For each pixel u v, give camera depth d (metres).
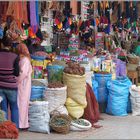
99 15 11.88
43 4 9.59
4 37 7.63
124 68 11.06
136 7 14.02
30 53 8.69
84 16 11.11
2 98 7.16
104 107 9.57
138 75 11.95
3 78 7.15
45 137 7.04
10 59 7.16
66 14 10.34
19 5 8.03
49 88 7.63
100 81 9.48
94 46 11.54
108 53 11.02
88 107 8.31
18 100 7.36
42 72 8.52
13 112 7.37
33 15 8.42
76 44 10.48
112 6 12.73
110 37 12.25
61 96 7.68
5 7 7.80
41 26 9.57
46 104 7.35
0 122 6.72
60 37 10.20
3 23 7.75
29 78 7.46
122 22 13.20
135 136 7.42
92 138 7.12
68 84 7.96
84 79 8.00
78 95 7.93
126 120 8.88
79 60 9.27
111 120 8.82
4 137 6.55
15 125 6.93
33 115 7.38
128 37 13.51
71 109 7.91
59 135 7.24
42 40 9.38
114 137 7.29
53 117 7.46
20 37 7.96
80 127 7.55
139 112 9.43
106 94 9.52
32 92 7.77
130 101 9.57
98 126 8.09
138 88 9.46
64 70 8.09
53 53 9.63
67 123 7.38
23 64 7.42
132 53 13.23
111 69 10.16
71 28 10.48
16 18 7.95
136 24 14.06
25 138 6.88
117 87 9.26
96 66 9.81
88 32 11.19
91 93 8.56
